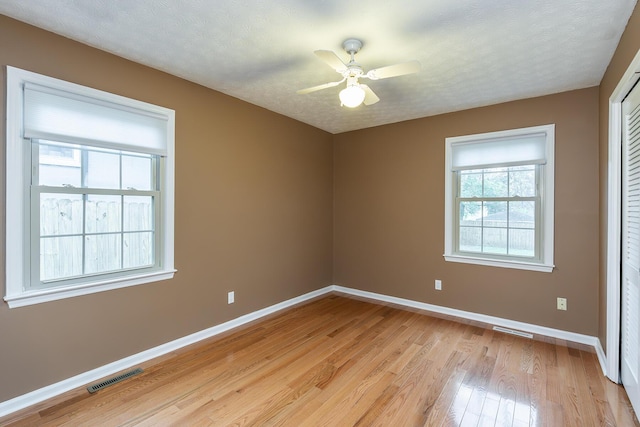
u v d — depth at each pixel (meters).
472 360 2.62
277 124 3.84
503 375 2.38
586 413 1.94
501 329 3.28
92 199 2.35
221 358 2.65
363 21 1.96
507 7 1.81
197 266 3.00
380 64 2.55
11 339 1.96
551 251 3.10
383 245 4.29
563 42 2.18
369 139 4.42
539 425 1.84
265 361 2.61
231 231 3.32
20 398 1.99
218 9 1.86
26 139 2.03
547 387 2.22
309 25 2.02
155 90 2.65
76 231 2.27
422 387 2.23
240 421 1.88
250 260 3.54
